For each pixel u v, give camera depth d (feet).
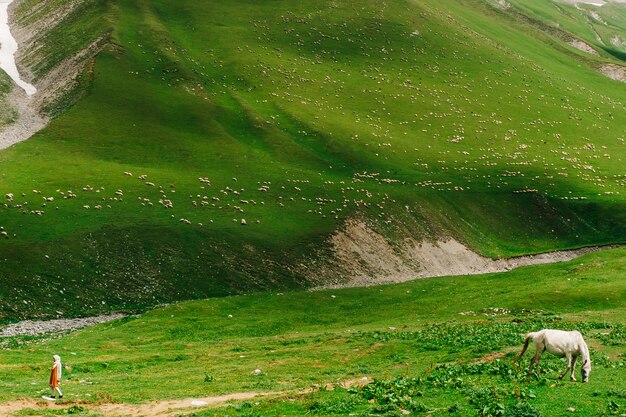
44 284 225.76
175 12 625.00
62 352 158.81
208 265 261.85
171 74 495.41
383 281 281.74
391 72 567.59
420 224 338.54
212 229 285.84
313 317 207.62
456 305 210.38
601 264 259.39
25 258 234.99
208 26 599.16
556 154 476.54
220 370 126.62
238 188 343.87
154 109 440.86
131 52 518.37
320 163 403.75
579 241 371.97
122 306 227.81
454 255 323.98
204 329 193.47
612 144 520.01
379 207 339.36
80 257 245.65
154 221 283.59
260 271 265.95
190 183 340.80
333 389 93.86
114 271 244.22
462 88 563.89
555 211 392.06
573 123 546.67
